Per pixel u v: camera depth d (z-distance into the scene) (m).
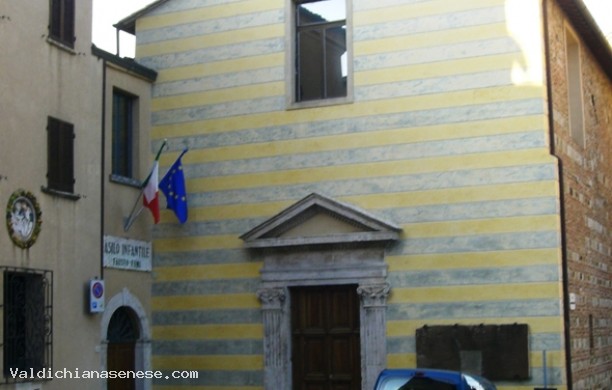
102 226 18.22
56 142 16.78
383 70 18.67
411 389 12.83
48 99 16.67
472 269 17.52
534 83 17.55
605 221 22.59
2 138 15.31
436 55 18.28
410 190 18.16
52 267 16.47
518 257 17.25
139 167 19.97
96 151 18.16
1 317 14.95
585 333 18.86
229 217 19.64
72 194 17.14
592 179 21.38
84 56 17.92
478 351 17.23
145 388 19.62
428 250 17.88
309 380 18.84
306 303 19.11
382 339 17.98
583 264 19.27
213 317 19.56
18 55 15.88
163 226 20.16
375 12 18.88
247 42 19.91
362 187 18.56
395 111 18.47
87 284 17.48
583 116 21.05
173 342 19.81
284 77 19.48
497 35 17.89
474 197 17.69
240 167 19.66
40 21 16.55
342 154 18.81
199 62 20.27
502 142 17.61
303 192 19.06
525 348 16.95
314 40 19.62
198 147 20.06
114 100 19.53
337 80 19.28
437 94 18.19
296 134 19.25
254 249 19.34
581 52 21.55
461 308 17.52
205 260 19.73
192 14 20.47
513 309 17.16
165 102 20.45
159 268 20.09
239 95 19.84
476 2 18.11
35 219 16.03
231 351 19.33
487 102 17.81
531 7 17.75
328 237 18.50
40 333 15.94
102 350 17.95
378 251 18.27
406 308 17.91
